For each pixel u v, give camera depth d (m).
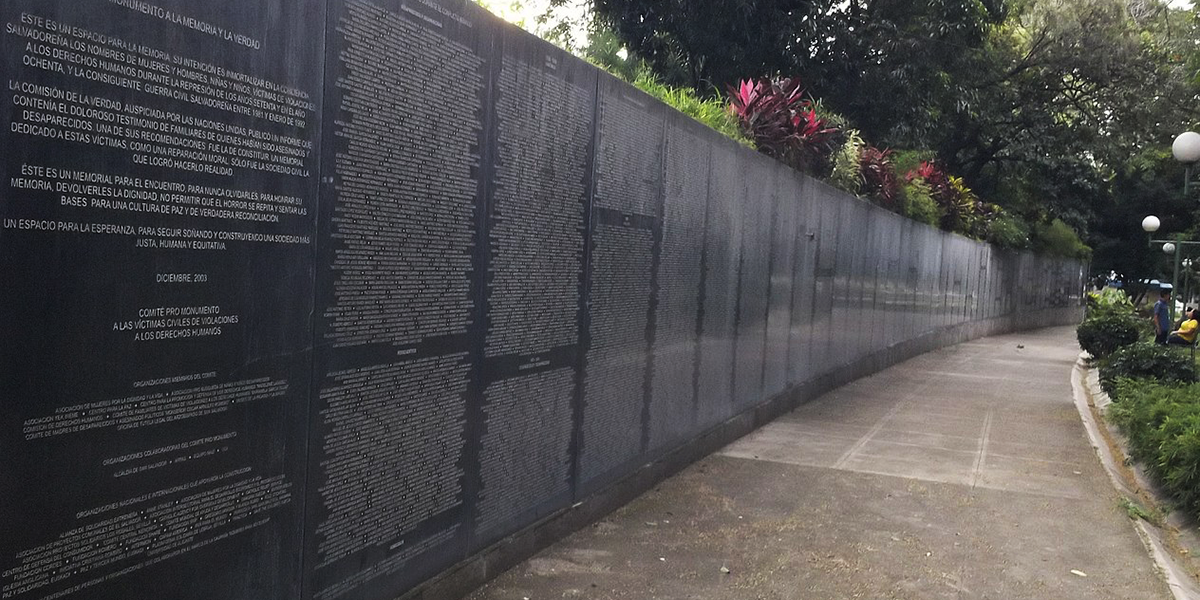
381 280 4.27
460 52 4.79
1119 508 7.68
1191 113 21.12
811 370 13.33
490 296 5.28
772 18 21.38
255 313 3.50
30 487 2.66
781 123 11.72
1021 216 35.53
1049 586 5.76
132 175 2.91
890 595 5.50
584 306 6.48
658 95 8.93
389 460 4.45
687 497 7.59
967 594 5.57
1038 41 29.66
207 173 3.21
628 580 5.58
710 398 9.30
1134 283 51.34
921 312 21.47
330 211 3.88
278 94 3.52
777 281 11.39
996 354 22.66
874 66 22.78
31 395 2.65
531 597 5.23
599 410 6.82
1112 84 29.83
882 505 7.55
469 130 4.92
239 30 3.31
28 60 2.55
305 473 3.86
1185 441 7.63
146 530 3.06
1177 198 43.69
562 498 6.35
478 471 5.29
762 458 9.20
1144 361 12.60
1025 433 11.19
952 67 23.81
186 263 3.15
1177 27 17.86
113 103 2.82
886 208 18.12
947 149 31.14
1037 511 7.53
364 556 4.30
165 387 3.10
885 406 13.09
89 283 2.79
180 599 3.21
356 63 3.98
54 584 2.75
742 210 9.93
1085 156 33.56
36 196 2.61
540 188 5.75
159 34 2.97
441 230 4.73
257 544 3.59
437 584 4.91
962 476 8.70
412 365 4.58
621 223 6.99
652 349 7.76
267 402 3.59
